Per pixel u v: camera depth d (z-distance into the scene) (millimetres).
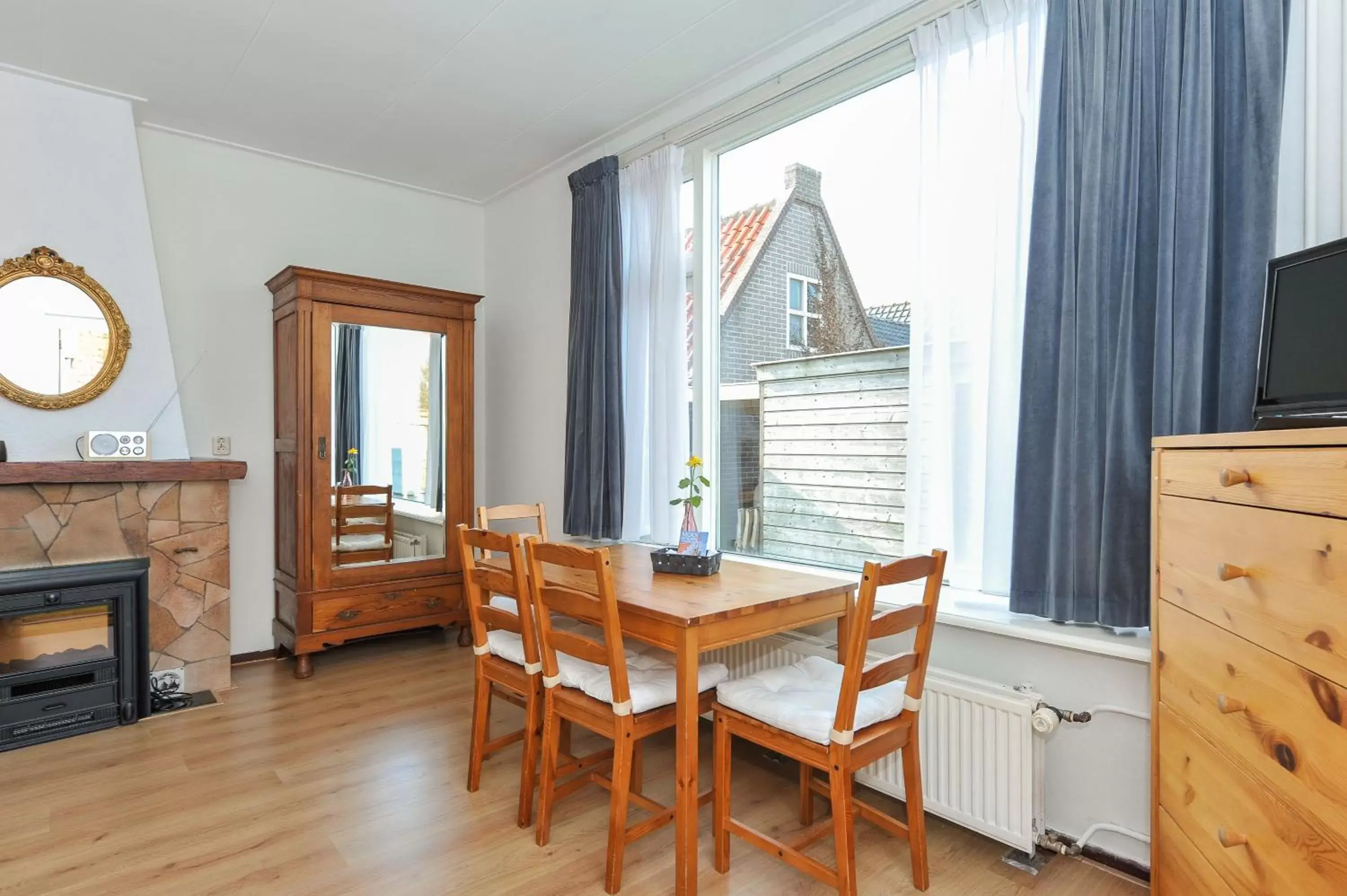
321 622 3488
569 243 3912
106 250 3188
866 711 1748
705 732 2953
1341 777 853
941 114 2264
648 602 1921
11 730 2645
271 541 3812
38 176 3043
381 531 3703
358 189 4133
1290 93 1622
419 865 1929
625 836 1827
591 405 3535
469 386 3998
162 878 1857
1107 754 1877
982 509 2199
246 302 3760
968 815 1977
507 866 1928
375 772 2473
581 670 2055
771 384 2992
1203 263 1697
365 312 3654
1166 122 1765
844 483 2721
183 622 3197
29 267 2998
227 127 3490
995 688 1965
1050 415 1970
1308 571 928
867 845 2049
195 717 2963
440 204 4453
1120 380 1823
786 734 1761
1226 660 1152
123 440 3125
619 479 3396
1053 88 1975
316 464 3498
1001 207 2096
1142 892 1803
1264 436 1037
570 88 3104
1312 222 1597
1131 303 1817
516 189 4312
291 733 2805
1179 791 1339
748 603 1924
